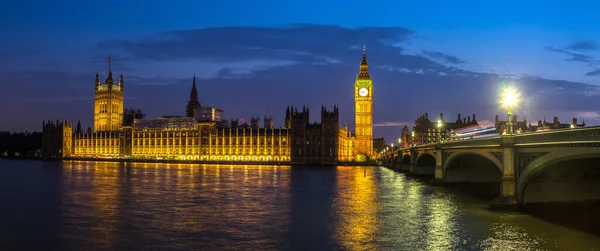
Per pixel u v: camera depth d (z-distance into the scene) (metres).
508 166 60.69
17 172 172.00
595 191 63.28
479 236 49.88
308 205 74.94
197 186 109.56
